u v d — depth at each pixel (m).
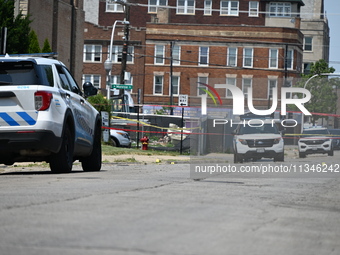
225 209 17.69
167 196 20.41
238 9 181.38
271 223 15.66
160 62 159.38
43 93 27.42
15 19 69.31
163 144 82.88
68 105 29.55
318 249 12.72
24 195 19.83
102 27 162.88
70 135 30.19
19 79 28.00
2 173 33.53
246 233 13.91
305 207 19.30
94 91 33.31
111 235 12.88
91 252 11.13
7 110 27.36
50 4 103.94
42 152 28.00
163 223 14.66
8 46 67.06
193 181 26.98
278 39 155.88
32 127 27.22
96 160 34.84
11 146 27.36
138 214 15.95
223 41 156.75
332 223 16.33
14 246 11.65
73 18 112.19
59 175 29.20
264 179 28.53
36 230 13.33
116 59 162.75
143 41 162.00
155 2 183.25
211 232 13.77
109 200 18.72
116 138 73.81
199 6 182.62
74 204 17.59
